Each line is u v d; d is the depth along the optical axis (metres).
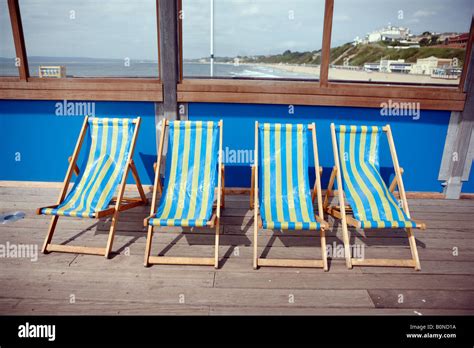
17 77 3.96
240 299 2.15
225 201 3.78
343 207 2.72
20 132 3.87
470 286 2.35
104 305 2.06
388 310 2.08
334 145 2.94
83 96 3.70
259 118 3.77
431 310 2.09
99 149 3.04
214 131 2.97
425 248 2.88
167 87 3.64
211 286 2.27
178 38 3.59
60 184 4.01
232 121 3.78
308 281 2.36
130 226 3.12
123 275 2.37
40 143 3.90
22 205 3.50
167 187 2.86
